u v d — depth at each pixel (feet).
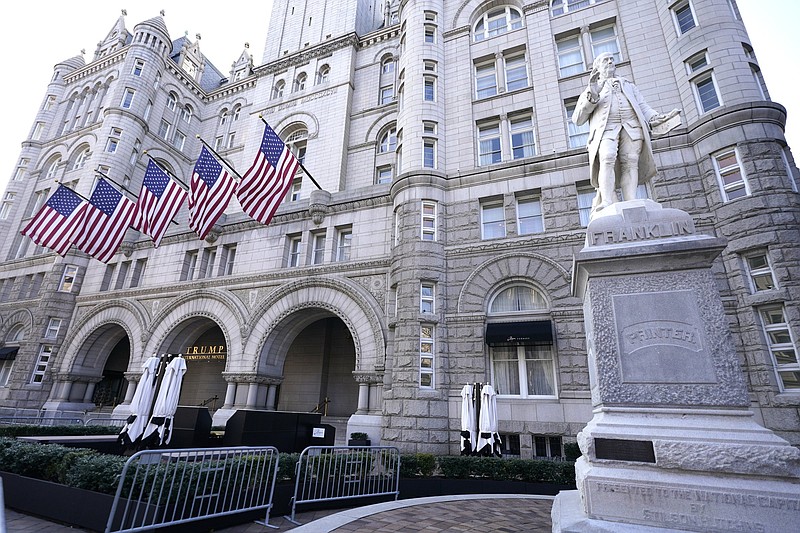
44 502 24.49
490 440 39.63
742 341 41.65
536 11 69.00
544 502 30.14
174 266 86.22
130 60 119.75
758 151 44.39
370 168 93.30
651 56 57.57
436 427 49.55
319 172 96.27
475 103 67.92
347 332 86.53
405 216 60.64
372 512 25.29
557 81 63.05
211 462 23.44
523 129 64.03
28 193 120.16
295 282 69.67
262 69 117.50
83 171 107.65
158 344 78.48
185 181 128.26
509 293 55.47
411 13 76.18
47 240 65.82
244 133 127.34
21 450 27.81
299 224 75.82
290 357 87.51
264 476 26.12
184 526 21.36
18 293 102.58
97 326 88.02
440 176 62.34
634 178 20.65
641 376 15.72
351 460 30.99
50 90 135.74
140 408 37.32
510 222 57.57
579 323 49.19
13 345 95.14
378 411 57.31
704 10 52.80
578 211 54.54
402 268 57.77
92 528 22.06
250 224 80.43
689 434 14.21
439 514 25.25
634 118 21.48
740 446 13.51
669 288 16.61
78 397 87.40
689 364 15.38
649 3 60.54
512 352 52.70
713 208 46.62
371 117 98.58
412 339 53.36
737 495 12.98
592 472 14.64
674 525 13.23
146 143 117.80
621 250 17.22
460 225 59.93
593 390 17.94
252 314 71.41
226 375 69.26
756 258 42.80
